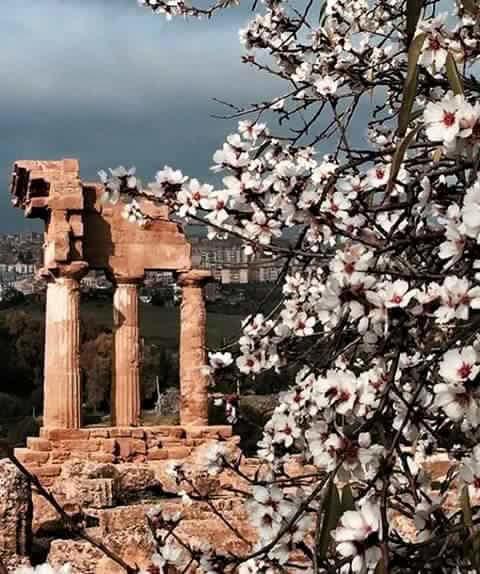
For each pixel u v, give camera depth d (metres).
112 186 12.05
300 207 10.65
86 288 165.00
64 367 64.62
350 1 14.44
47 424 64.19
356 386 8.95
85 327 131.50
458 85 8.44
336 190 11.15
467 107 8.13
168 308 147.00
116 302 68.25
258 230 11.23
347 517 8.03
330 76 13.55
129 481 51.69
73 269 64.81
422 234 10.66
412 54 8.71
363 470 8.71
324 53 14.06
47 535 44.53
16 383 133.25
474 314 9.59
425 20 9.62
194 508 37.62
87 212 68.00
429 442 11.89
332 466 8.71
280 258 12.08
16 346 135.00
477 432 8.98
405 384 10.55
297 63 14.72
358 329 8.76
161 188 11.98
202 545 12.00
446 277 8.52
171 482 52.44
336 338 10.60
